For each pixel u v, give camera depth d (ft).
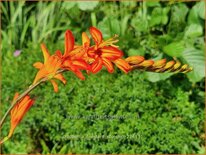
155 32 15.90
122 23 16.65
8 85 15.87
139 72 14.88
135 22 16.02
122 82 14.48
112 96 14.24
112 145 13.20
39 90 15.46
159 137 13.20
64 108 14.60
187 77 14.83
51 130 14.44
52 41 18.78
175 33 15.75
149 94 13.94
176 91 14.60
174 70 5.59
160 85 14.87
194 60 14.66
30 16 19.98
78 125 13.69
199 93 15.24
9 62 17.16
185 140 13.16
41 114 14.69
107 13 18.04
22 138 14.96
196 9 15.64
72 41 5.42
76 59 5.33
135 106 13.73
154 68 5.56
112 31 15.51
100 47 5.49
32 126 15.21
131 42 15.48
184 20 15.81
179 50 14.14
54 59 5.45
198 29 15.07
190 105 13.74
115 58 5.41
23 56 17.42
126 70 5.44
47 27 19.02
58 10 19.21
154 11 15.35
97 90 14.34
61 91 14.87
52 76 5.47
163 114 13.48
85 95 14.43
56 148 14.79
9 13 20.85
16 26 19.57
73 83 15.12
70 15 18.93
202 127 14.11
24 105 5.47
